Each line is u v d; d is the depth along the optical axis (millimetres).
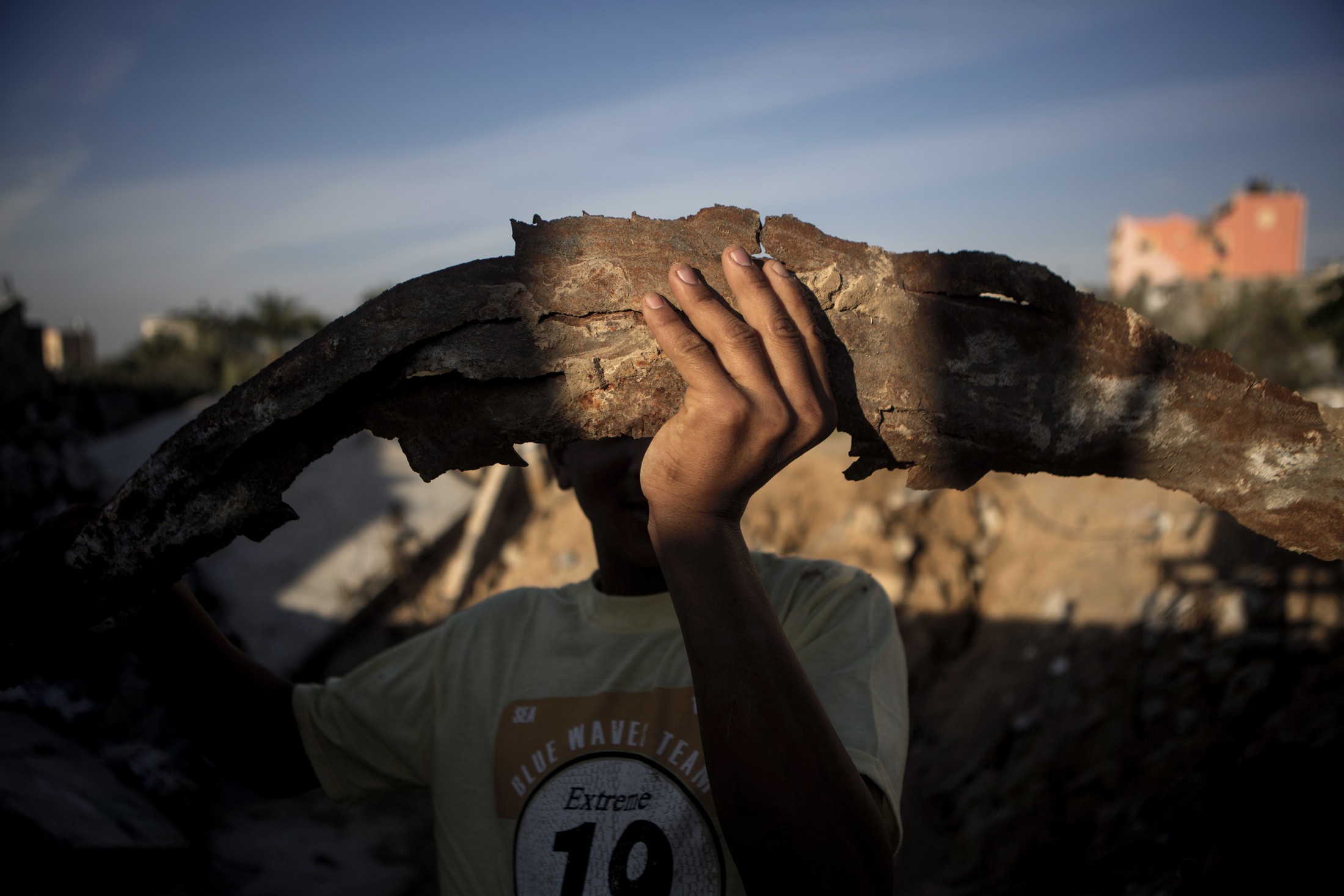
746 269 758
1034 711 3551
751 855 678
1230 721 2693
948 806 3484
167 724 3592
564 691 1023
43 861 2111
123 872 2404
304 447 848
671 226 850
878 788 803
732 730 682
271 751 1122
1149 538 3994
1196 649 3076
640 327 813
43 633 910
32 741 2816
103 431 6289
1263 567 3289
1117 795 2832
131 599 901
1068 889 2623
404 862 3262
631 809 929
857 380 838
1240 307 11633
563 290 811
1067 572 4172
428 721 1102
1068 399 854
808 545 4832
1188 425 858
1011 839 3004
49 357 20578
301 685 1182
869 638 959
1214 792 915
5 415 5098
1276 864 803
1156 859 2465
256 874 3057
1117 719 3096
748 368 714
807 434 730
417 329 804
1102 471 895
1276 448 850
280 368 806
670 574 733
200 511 848
